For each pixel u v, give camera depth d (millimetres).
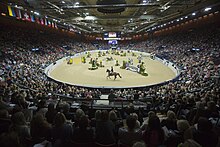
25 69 28234
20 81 20016
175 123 5332
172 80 25188
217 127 5316
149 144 3857
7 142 3080
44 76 28672
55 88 19641
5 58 32406
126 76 31766
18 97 8719
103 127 4438
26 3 30672
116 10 40375
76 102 10992
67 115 6672
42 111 6645
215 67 26312
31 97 11539
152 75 32688
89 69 38406
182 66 34312
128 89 21234
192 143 2977
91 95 17547
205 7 31359
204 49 42344
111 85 25719
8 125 5125
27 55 40312
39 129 4512
